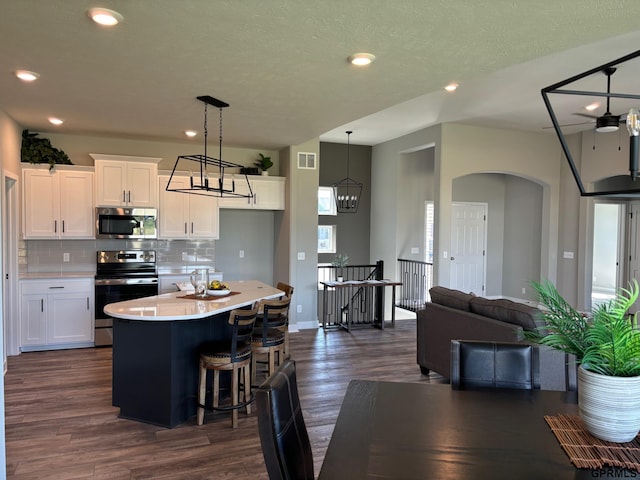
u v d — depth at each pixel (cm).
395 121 727
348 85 380
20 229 565
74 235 584
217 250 717
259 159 718
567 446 168
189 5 244
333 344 631
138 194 604
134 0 239
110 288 583
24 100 440
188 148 676
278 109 463
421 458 160
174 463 305
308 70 344
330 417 381
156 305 395
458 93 563
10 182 536
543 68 470
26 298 552
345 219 960
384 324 775
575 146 807
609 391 167
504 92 556
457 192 964
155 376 364
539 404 211
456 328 451
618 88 532
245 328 429
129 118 513
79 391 434
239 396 423
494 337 399
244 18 258
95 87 396
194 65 337
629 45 407
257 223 744
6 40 294
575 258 803
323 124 534
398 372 510
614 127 458
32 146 567
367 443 171
